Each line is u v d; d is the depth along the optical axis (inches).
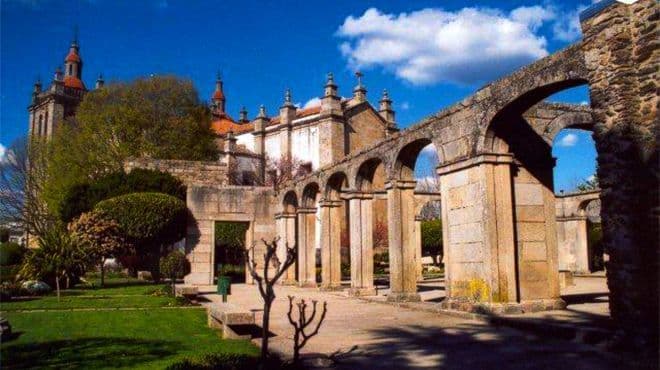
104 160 1496.1
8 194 1692.9
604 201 354.0
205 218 1076.5
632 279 329.7
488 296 482.6
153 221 983.6
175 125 1596.9
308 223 1027.9
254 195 1121.4
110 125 1536.7
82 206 1147.9
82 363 294.8
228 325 393.1
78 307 581.6
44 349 338.0
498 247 487.8
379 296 749.3
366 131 1985.7
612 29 354.6
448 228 546.3
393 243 663.1
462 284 522.6
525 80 444.1
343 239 1750.7
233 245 1539.1
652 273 322.7
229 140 1930.4
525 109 479.2
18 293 716.0
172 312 540.7
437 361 312.7
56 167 1526.8
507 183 498.3
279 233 1114.1
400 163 667.4
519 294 500.4
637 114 340.5
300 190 1029.8
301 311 284.2
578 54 393.7
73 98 2662.4
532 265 509.4
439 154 567.5
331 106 1879.9
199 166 1322.6
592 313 469.4
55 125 2576.3
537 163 530.3
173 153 1573.6
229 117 2664.9
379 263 1679.4
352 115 1956.2
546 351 334.6
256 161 1993.1
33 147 1688.0
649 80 334.0
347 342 380.8
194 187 1080.2
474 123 512.4
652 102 331.0
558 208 1385.3
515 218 513.0
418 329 435.5
